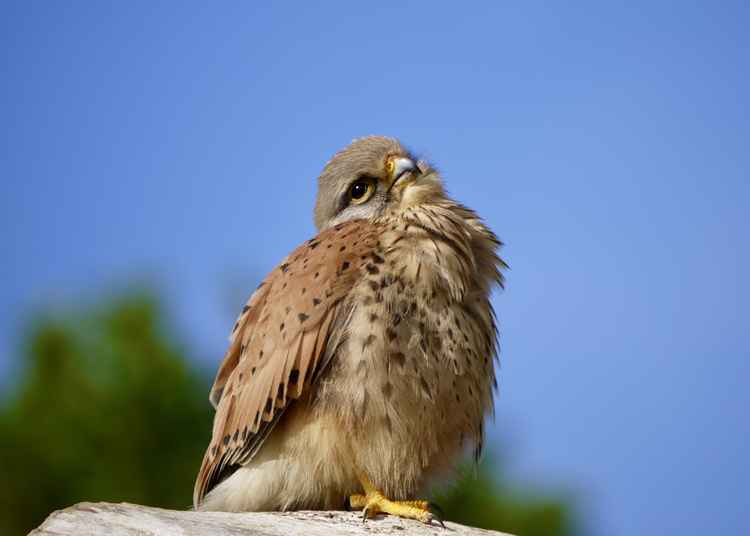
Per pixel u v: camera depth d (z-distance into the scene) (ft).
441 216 35.76
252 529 26.73
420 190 37.65
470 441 36.17
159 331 54.29
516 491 54.24
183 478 52.03
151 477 52.21
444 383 33.04
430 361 32.60
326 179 40.37
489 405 36.40
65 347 53.88
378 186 38.14
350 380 31.96
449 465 35.99
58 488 52.26
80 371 53.72
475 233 36.73
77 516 25.35
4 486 51.88
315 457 32.22
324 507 33.35
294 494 32.68
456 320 33.53
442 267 33.40
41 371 53.88
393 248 33.42
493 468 53.83
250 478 32.96
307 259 34.32
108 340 53.83
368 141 40.16
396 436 32.19
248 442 33.09
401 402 32.12
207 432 53.21
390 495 33.01
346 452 32.07
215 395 36.14
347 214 38.78
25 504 51.98
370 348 32.01
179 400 53.06
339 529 28.32
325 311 32.55
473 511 52.65
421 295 32.76
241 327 35.50
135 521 25.48
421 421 32.65
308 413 32.48
